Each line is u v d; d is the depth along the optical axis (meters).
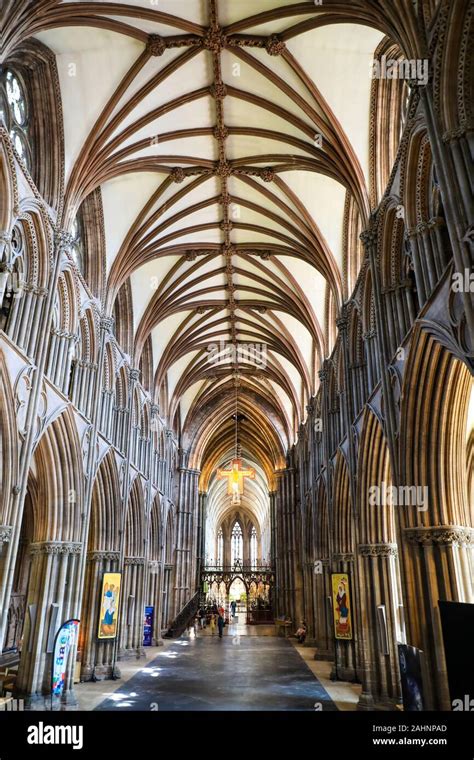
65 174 15.91
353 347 18.86
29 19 11.91
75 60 14.89
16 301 13.48
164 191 20.62
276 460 41.84
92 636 18.88
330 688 16.98
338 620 19.03
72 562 16.38
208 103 17.52
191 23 14.70
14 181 12.34
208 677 18.95
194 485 41.66
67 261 16.16
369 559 16.38
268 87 16.56
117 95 15.77
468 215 8.45
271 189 21.09
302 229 21.44
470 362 8.93
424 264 11.11
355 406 18.36
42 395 14.51
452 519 11.33
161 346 31.00
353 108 15.75
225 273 27.47
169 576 36.53
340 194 19.77
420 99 9.98
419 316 11.08
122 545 22.09
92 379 18.81
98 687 17.08
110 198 20.05
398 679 14.74
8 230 12.03
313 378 29.42
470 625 8.04
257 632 36.59
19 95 14.70
